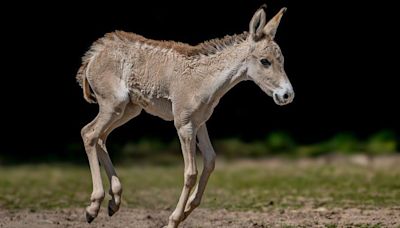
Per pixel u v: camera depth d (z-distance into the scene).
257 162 65.62
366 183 49.75
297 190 47.41
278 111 75.25
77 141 74.44
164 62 31.06
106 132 32.56
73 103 76.06
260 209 39.91
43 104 76.25
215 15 74.56
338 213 38.00
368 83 75.56
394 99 74.94
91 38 75.75
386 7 74.62
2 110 75.75
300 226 34.50
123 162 66.56
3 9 75.38
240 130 74.81
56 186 51.44
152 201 43.78
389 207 39.50
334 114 75.12
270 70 29.75
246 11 74.12
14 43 76.06
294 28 75.69
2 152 71.25
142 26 75.31
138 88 31.50
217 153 69.50
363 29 75.31
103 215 38.19
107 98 31.75
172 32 75.12
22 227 34.06
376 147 68.19
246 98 75.19
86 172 60.59
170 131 74.50
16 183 53.12
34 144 73.56
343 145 69.00
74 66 75.94
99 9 75.25
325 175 55.09
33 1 75.38
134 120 74.44
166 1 74.56
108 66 31.83
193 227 34.50
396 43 74.94
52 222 35.53
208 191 47.81
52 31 76.00
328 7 75.12
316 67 75.94
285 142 71.38
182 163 66.56
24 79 76.25
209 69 30.44
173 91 30.70
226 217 37.31
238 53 30.19
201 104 30.42
